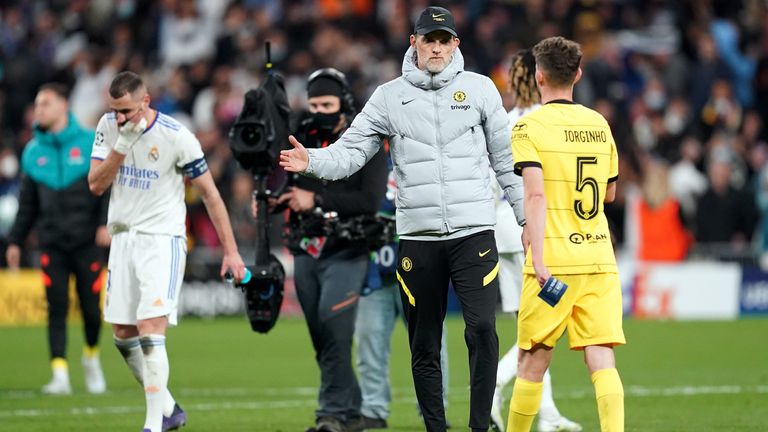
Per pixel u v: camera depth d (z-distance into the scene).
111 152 29.25
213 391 41.78
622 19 90.19
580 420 34.38
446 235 26.28
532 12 83.25
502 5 85.19
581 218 25.27
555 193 25.22
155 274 29.52
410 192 26.38
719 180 73.50
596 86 78.12
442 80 26.25
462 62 26.67
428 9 26.36
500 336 57.41
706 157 78.81
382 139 27.02
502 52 80.38
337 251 31.55
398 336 61.28
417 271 26.50
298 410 36.81
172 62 87.88
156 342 29.22
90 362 41.56
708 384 42.91
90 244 41.34
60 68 85.62
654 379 44.44
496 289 26.50
